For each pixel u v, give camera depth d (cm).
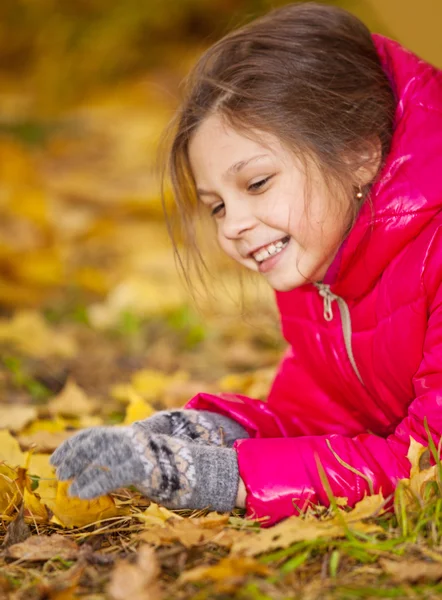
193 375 357
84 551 185
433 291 203
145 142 743
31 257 488
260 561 174
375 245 209
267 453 197
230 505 195
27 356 371
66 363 367
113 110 864
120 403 318
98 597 167
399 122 215
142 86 917
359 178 210
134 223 578
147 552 175
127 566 170
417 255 205
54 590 169
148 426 216
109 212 596
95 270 484
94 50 958
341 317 224
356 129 213
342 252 211
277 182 206
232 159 206
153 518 196
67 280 472
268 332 389
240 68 213
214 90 212
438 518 186
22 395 327
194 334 392
